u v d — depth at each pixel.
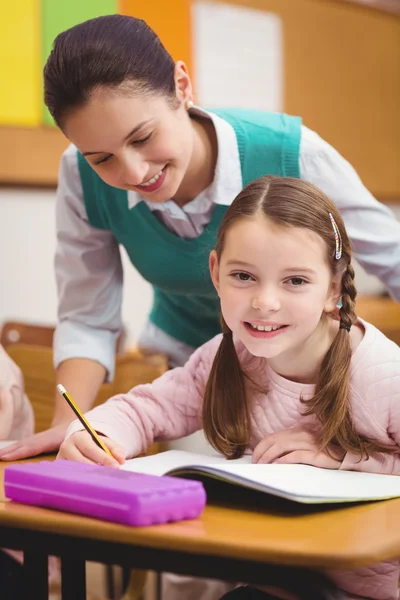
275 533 0.98
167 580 2.15
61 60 1.37
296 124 1.71
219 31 3.87
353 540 0.95
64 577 1.15
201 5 3.80
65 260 1.89
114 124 1.36
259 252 1.23
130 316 3.86
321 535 0.97
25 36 3.39
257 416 1.41
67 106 1.38
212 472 1.10
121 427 1.41
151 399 1.48
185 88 1.49
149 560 0.98
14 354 2.20
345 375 1.32
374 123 4.53
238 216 1.26
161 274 1.82
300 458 1.29
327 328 1.36
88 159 1.44
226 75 3.91
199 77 3.81
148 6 3.63
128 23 1.40
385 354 1.33
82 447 1.27
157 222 1.73
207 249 1.72
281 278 1.24
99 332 1.86
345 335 1.33
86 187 1.80
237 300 1.26
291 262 1.23
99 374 1.79
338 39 4.34
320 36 4.25
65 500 1.06
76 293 1.88
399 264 1.72
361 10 4.43
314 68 4.24
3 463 1.46
